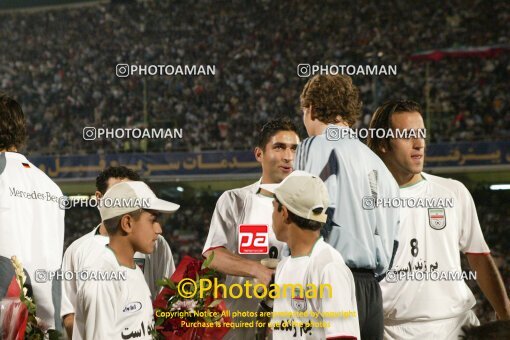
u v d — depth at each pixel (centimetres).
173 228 4531
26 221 908
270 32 6128
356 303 917
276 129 1187
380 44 5884
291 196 911
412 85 5412
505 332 562
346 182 974
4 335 831
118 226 953
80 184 4881
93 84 6081
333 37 6003
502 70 5419
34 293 903
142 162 4797
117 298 935
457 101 5341
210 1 6369
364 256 960
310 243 920
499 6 5778
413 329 1098
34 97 6241
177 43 6244
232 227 1177
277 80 5791
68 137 5591
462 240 1162
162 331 1009
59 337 926
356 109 1035
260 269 1079
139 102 5775
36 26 6719
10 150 943
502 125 5222
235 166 4722
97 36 6512
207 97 5691
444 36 5800
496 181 4562
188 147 5353
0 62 6612
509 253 4222
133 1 6575
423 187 1129
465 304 1120
